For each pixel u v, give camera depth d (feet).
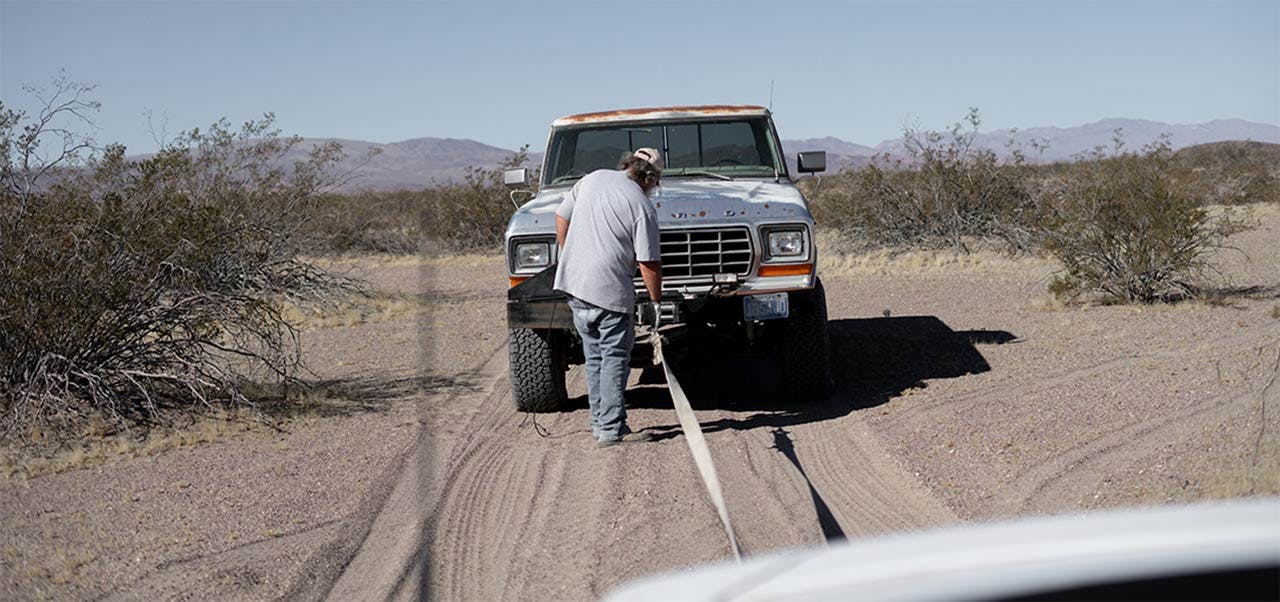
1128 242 41.22
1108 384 25.88
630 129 29.12
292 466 22.26
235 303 29.25
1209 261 52.85
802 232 24.45
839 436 23.16
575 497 19.76
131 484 21.18
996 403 24.75
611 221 22.39
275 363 31.42
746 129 29.04
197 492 20.54
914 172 69.62
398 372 33.30
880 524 17.48
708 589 5.52
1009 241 63.93
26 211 27.71
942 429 22.77
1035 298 43.91
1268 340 30.22
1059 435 21.65
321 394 29.32
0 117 28.53
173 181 33.24
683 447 22.76
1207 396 23.79
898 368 30.37
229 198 45.06
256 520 18.84
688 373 31.71
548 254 24.82
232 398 27.04
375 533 18.11
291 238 49.21
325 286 48.57
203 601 15.35
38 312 25.94
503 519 18.72
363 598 15.42
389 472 21.67
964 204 67.21
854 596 5.04
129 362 27.12
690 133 29.01
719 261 24.39
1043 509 17.43
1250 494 16.37
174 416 26.48
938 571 5.23
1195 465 18.57
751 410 26.23
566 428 25.20
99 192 32.42
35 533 18.29
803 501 18.83
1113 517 5.84
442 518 18.84
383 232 79.10
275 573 16.34
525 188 30.35
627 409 27.07
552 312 24.29
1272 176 100.32
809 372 26.22
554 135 29.43
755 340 26.37
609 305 22.58
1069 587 4.97
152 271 27.25
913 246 67.46
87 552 17.33
